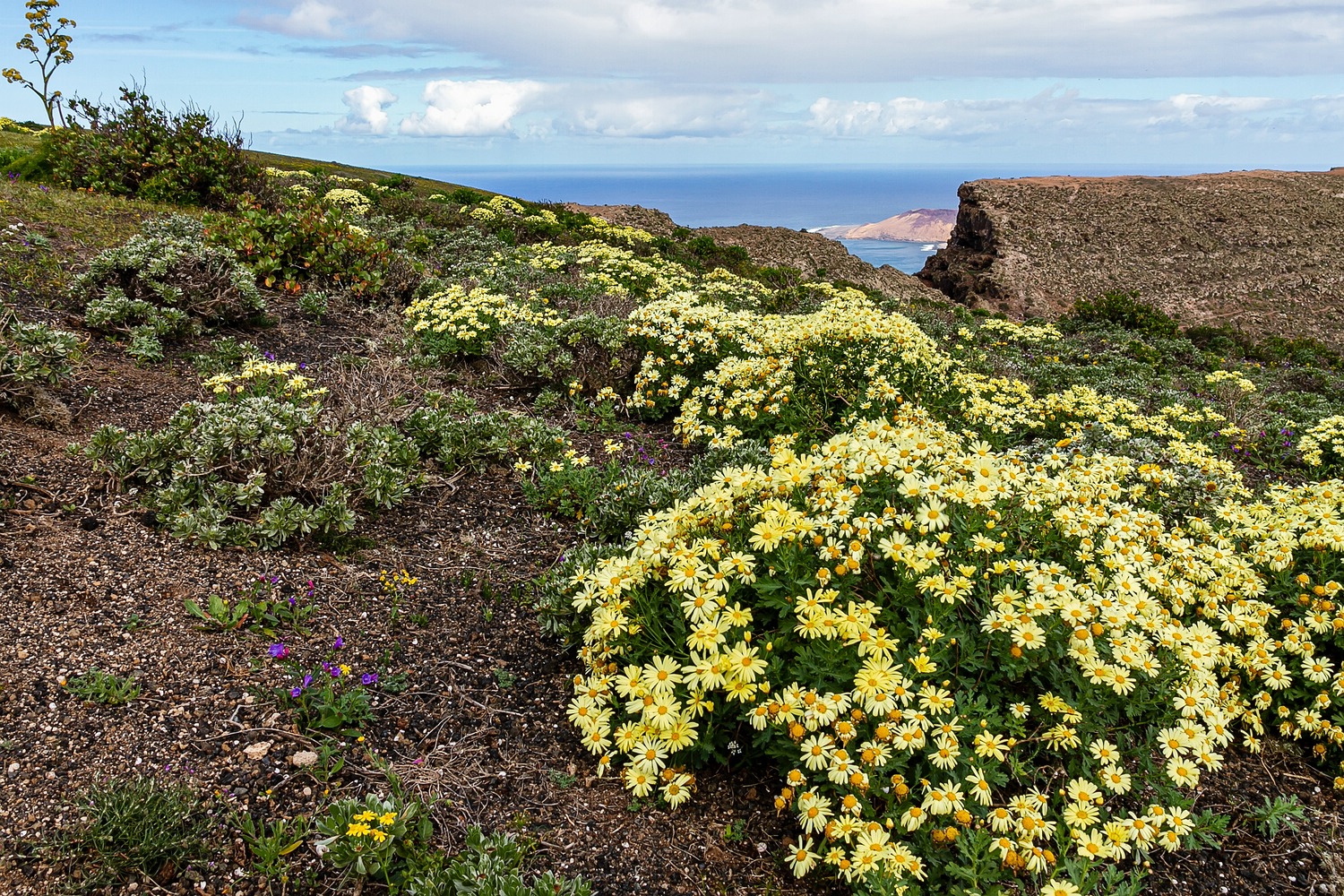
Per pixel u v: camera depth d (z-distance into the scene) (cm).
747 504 344
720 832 279
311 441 469
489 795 285
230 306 732
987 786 251
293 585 385
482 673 352
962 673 293
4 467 415
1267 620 357
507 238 1691
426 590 409
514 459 573
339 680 321
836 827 245
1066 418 725
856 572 297
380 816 242
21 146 1691
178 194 1234
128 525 398
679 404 711
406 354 764
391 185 2489
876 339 658
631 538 414
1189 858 276
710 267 2194
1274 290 4453
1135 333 1761
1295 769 322
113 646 316
